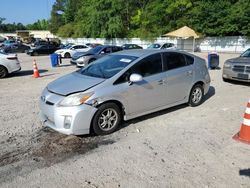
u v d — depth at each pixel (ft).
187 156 12.03
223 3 98.94
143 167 11.15
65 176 10.62
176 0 116.16
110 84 14.35
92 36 157.17
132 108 15.38
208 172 10.66
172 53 18.03
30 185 10.06
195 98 19.84
